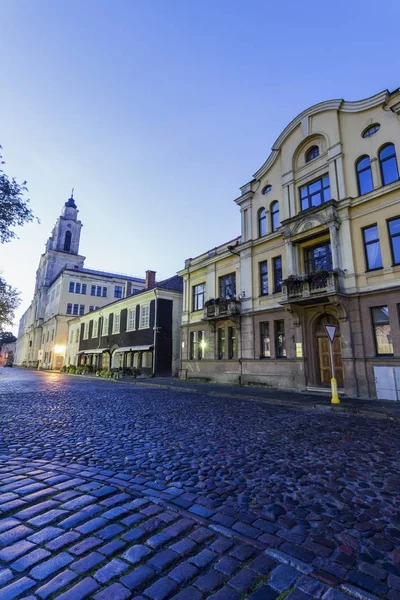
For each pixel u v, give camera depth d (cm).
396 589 224
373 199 1423
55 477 425
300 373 1606
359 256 1450
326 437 680
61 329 5312
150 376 2730
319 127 1702
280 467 488
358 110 1547
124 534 288
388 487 416
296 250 1697
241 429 749
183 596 214
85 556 254
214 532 296
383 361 1309
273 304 1825
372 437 685
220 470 471
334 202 1521
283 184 1848
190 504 354
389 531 308
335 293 1405
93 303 5650
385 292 1338
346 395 1387
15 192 1299
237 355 1995
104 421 830
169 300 2956
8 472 443
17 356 9762
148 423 809
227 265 2194
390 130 1430
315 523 320
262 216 2011
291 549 272
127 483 409
